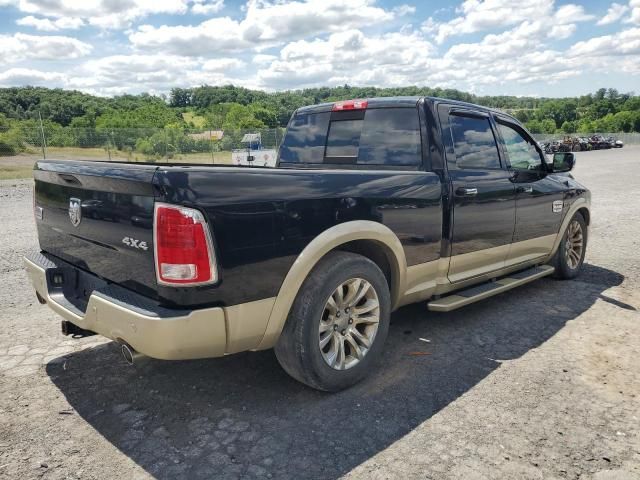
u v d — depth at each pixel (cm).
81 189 287
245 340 265
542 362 353
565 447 254
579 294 511
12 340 390
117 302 254
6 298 486
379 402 299
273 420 279
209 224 239
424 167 373
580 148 5112
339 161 425
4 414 285
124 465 241
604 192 1437
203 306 243
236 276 251
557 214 508
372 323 323
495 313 455
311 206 281
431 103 379
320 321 290
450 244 377
